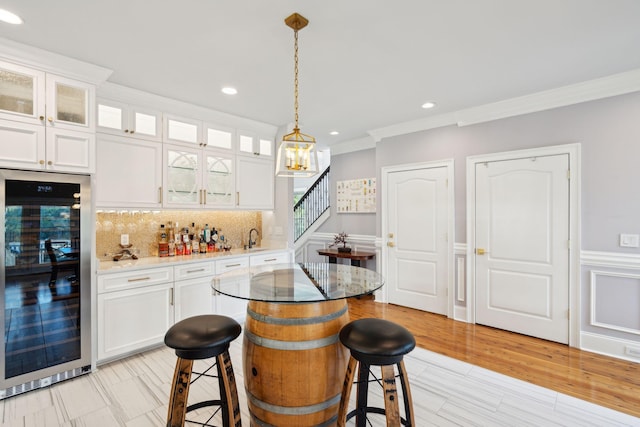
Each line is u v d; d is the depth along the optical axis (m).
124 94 2.92
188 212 3.71
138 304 2.79
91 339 2.49
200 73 2.65
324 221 5.72
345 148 5.32
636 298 2.71
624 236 2.76
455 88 3.01
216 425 1.92
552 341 3.12
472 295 3.65
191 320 1.68
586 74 2.72
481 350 2.95
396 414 1.43
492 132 3.51
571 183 3.02
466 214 3.69
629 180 2.74
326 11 1.85
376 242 4.59
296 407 1.65
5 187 2.12
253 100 3.28
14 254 2.15
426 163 4.04
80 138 2.44
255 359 1.73
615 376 2.47
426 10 1.85
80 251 2.43
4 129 2.13
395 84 2.90
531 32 2.08
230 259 3.50
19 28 1.99
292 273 2.31
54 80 2.34
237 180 3.83
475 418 1.99
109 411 2.03
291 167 2.16
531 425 1.93
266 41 2.17
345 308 1.89
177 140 3.29
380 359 1.45
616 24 1.99
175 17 1.89
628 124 2.74
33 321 2.23
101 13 1.85
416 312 4.06
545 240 3.17
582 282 2.96
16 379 2.16
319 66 2.55
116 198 2.88
